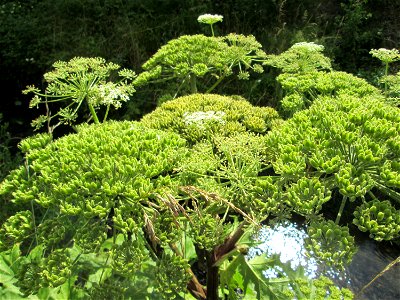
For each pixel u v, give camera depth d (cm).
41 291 291
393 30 922
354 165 229
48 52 907
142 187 224
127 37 905
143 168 237
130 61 903
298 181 225
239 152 257
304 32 895
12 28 923
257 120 359
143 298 275
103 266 287
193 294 335
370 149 224
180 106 381
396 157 232
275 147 258
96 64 343
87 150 246
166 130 353
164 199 217
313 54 433
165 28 921
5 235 242
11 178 259
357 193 212
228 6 923
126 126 275
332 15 959
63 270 225
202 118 305
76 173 238
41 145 275
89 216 219
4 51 909
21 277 231
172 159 252
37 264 234
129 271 222
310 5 961
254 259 329
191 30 917
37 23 951
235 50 448
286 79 397
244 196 243
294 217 384
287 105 377
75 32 928
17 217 242
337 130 231
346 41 888
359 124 241
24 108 915
